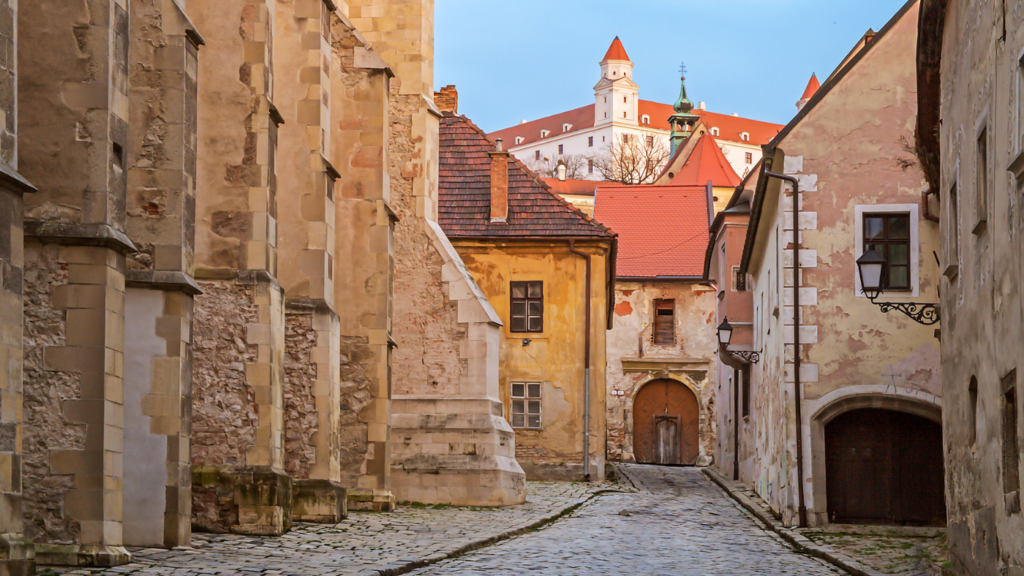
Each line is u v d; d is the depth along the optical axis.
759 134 177.88
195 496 15.65
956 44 13.99
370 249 21.16
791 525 20.28
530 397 32.47
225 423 15.85
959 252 13.90
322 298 18.19
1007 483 11.20
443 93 36.22
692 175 81.06
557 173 138.62
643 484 32.34
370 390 20.98
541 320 32.59
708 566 14.42
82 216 11.67
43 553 11.37
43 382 11.52
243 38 16.30
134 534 13.25
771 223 23.69
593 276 32.56
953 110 14.27
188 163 13.80
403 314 24.95
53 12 11.84
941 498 20.34
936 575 13.87
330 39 19.41
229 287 16.00
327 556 13.55
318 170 18.30
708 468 40.59
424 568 13.30
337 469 18.69
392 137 25.25
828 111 21.06
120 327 11.89
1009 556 10.98
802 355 20.64
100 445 11.48
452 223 32.78
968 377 13.25
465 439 23.83
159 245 13.51
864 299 20.62
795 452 20.47
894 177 20.80
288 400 18.14
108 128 11.77
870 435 20.66
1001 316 11.28
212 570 11.67
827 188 20.92
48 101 11.77
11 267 9.65
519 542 17.03
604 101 175.62
